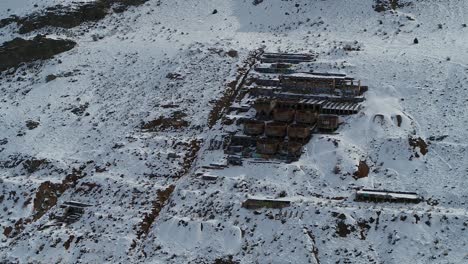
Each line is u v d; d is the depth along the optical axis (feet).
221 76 231.30
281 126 195.00
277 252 159.63
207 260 161.48
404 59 225.97
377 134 192.85
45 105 228.63
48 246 170.50
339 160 184.24
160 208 179.32
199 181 184.34
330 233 161.68
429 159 183.11
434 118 196.54
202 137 203.92
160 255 164.55
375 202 170.40
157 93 226.38
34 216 183.93
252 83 226.17
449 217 159.63
